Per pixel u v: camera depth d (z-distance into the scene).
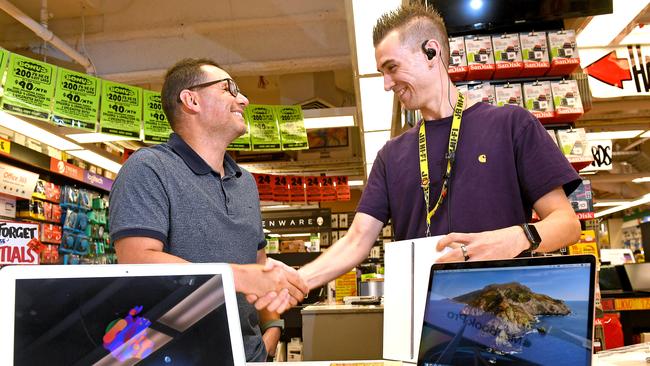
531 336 0.93
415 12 1.60
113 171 8.23
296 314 5.27
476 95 3.17
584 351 0.86
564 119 3.23
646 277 4.55
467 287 1.04
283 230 8.13
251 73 7.14
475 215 1.47
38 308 0.85
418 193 1.60
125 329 0.91
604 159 7.45
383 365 1.19
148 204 1.55
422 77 1.57
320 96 8.38
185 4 6.79
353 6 3.18
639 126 8.23
